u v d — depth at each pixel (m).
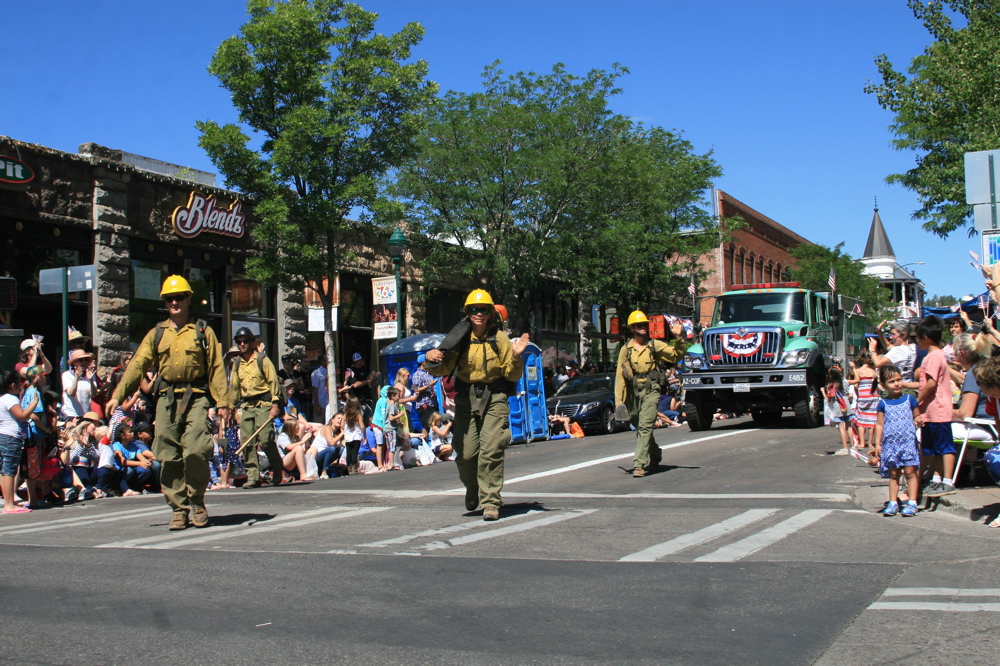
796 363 18.39
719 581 5.30
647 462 11.07
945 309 24.77
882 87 22.98
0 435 10.35
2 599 5.21
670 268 31.98
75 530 8.26
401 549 6.50
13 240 16.02
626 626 4.38
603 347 37.31
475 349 7.84
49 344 16.56
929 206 23.73
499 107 24.61
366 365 24.72
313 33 17.09
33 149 16.05
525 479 11.32
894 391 7.66
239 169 16.89
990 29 21.70
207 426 7.93
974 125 21.36
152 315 18.67
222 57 16.77
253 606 4.89
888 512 7.67
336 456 14.88
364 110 17.81
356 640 4.22
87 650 4.16
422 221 24.64
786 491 9.33
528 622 4.48
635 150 27.89
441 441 16.84
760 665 3.78
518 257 25.02
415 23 18.25
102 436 12.35
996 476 7.44
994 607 4.62
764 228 58.09
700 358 19.19
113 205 17.59
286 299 21.77
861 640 4.10
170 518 8.84
